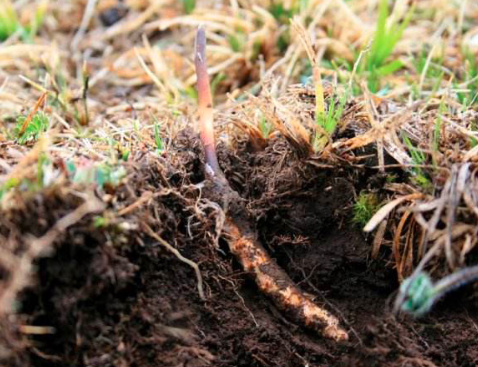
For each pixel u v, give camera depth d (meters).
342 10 0.38
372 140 0.25
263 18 0.38
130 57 0.38
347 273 0.26
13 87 0.35
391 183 0.26
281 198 0.26
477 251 0.25
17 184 0.23
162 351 0.24
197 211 0.25
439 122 0.26
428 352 0.25
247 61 0.37
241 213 0.26
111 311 0.23
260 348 0.25
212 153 0.26
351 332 0.25
